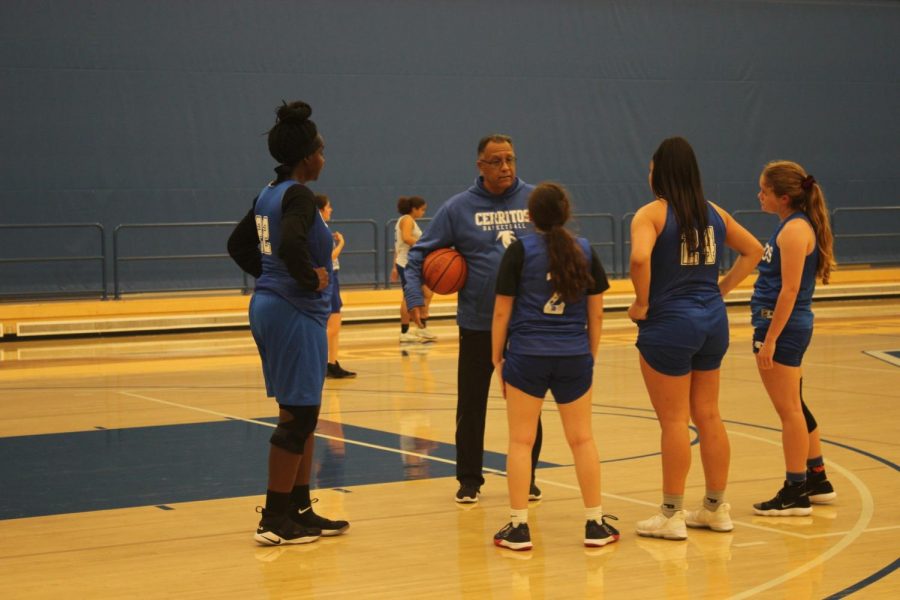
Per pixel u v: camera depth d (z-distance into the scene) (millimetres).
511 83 29891
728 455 7559
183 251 26750
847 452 10258
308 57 27984
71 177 26000
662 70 31234
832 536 7402
